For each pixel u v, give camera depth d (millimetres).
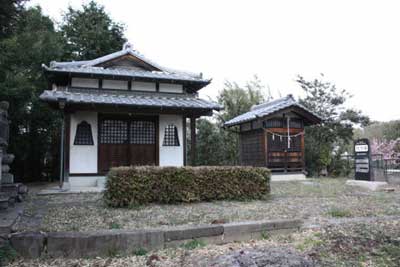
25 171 15930
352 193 8961
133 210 6070
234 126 15922
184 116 11844
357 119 16391
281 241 4395
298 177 13484
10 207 5980
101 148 10875
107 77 11102
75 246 3768
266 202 7246
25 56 14875
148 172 6727
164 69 12617
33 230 4188
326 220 5410
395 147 19219
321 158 15523
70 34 21141
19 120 14797
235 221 5055
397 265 3350
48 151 16766
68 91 10766
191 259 3641
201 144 17281
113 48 21969
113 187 6371
